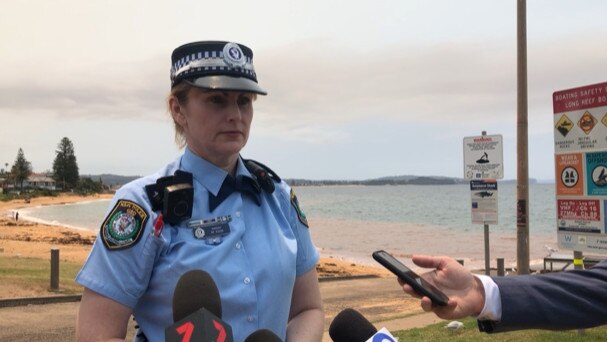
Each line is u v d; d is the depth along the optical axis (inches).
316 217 2795.3
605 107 275.7
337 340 81.8
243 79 85.4
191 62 85.1
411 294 67.1
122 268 79.6
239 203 86.6
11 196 5403.5
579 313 62.9
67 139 6688.0
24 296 436.8
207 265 80.2
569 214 295.3
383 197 6200.8
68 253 945.5
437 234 1796.3
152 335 81.4
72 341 323.0
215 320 55.4
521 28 386.3
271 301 84.0
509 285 64.5
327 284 639.8
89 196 6555.1
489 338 287.0
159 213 81.9
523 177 387.5
